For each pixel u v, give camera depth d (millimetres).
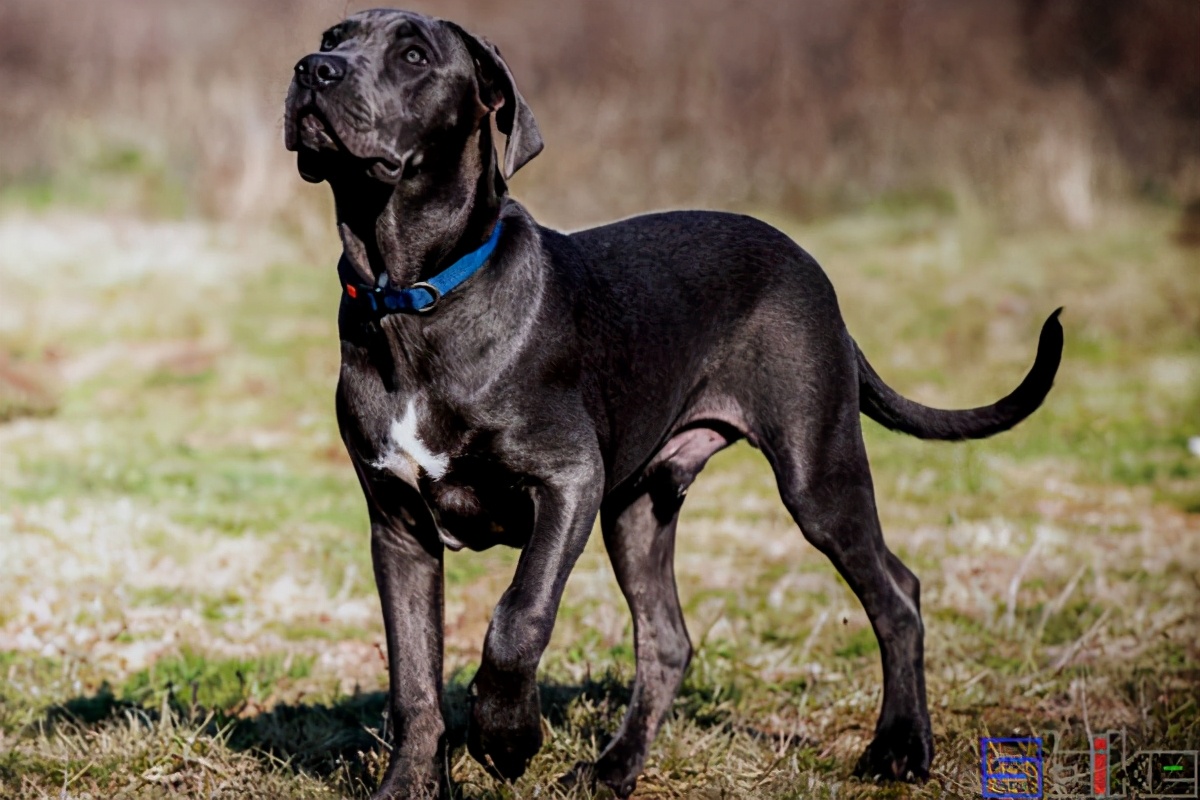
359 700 8828
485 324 6688
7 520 12445
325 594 11203
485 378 6660
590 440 6895
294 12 20547
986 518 13594
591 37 30547
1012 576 11734
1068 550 12391
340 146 6418
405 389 6699
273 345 20312
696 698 8844
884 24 31203
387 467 6801
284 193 27188
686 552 12656
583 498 6824
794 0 31500
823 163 30078
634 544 8039
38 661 9539
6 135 29156
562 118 29281
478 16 30703
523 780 7355
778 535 13211
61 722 8352
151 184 28141
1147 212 28906
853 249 27062
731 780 7555
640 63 30188
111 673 9445
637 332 7363
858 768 7676
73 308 21891
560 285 6996
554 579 6676
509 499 6902
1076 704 8906
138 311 21812
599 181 28828
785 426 7754
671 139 29641
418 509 6941
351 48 6590
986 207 28625
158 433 16391
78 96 29750
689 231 7910
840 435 7812
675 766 7773
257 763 7648
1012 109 29938
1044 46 31469
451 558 12508
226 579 11453
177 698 8844
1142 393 18766
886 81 30734
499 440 6699
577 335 6965
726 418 7875
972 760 7883
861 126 30469
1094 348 20969
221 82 28359
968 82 30703
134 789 7418
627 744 7676
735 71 30656
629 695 8812
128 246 25438
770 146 30047
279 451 15859
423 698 6910
